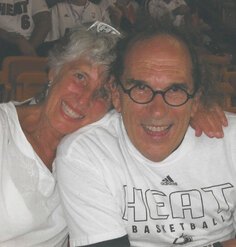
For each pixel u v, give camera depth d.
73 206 1.60
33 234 1.71
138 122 1.57
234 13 7.36
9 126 1.67
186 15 5.42
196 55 1.60
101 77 1.71
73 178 1.60
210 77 1.72
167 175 1.63
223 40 6.99
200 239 1.66
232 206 1.69
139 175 1.62
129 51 1.58
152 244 1.65
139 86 1.54
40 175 1.68
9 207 1.63
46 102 1.72
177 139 1.59
